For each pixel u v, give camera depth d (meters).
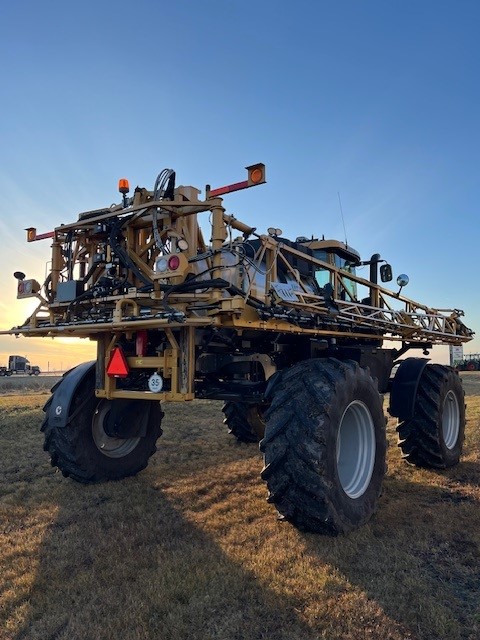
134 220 3.83
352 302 4.73
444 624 2.29
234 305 3.16
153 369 4.13
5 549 3.19
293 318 3.73
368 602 2.49
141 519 3.71
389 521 3.75
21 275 4.21
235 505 4.05
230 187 3.56
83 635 2.21
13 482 4.83
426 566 2.96
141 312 3.67
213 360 4.34
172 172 3.60
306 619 2.34
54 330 4.00
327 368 3.62
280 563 2.92
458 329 7.41
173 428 7.70
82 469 4.56
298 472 3.24
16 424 8.09
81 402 4.55
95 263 3.96
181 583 2.64
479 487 4.72
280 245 3.91
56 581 2.73
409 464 5.68
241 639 2.20
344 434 3.98
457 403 5.90
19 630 2.28
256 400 4.24
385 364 6.11
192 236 3.88
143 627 2.26
